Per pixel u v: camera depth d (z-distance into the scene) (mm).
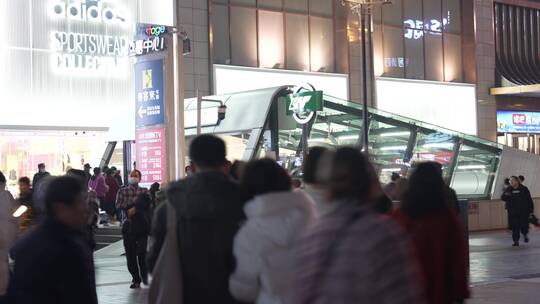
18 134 29484
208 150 4820
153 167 19750
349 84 38938
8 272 6879
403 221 5641
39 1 30203
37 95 30000
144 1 32969
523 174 30734
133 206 13141
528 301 10828
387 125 27562
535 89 43062
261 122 24219
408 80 41219
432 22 43000
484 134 44500
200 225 4715
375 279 3102
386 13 40875
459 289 5594
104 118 31516
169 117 19453
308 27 38125
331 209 3326
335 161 3391
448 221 5594
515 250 19375
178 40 19578
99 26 31672
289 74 36875
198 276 4715
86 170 24750
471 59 44250
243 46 35844
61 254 4480
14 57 29547
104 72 31703
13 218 8273
